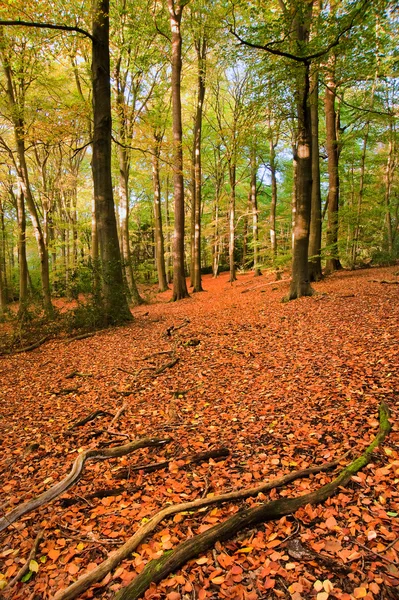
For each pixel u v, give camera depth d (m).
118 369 7.08
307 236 11.10
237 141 12.36
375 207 16.00
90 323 10.77
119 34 14.16
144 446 3.89
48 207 22.03
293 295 11.20
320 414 4.11
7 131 16.22
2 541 2.78
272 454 3.53
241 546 2.34
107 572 2.25
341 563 2.10
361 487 2.74
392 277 12.12
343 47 7.83
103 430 4.64
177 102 14.59
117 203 22.94
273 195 20.48
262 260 25.06
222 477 3.27
